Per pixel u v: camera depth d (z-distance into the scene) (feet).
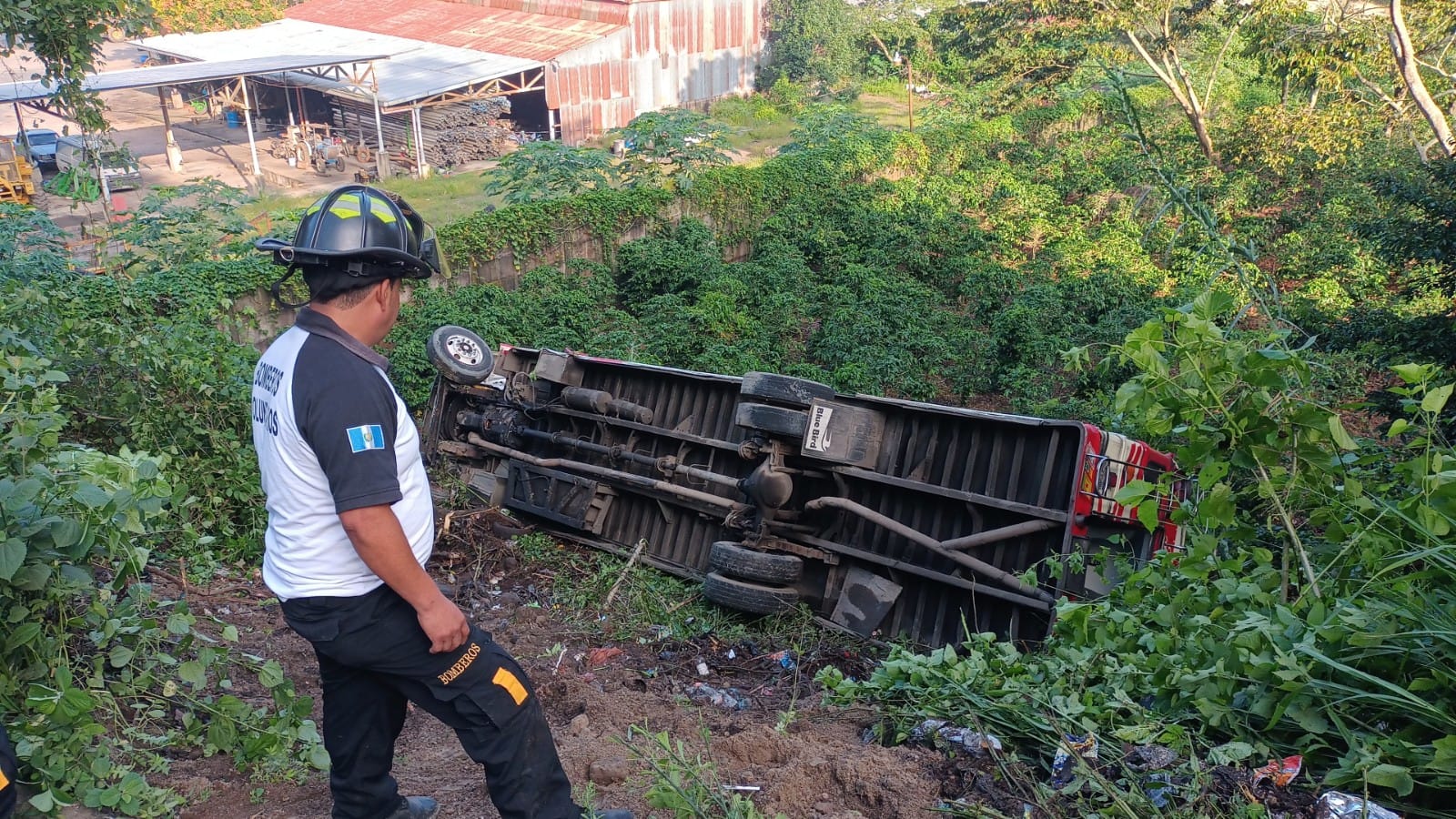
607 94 132.98
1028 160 99.30
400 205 9.23
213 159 122.42
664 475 27.35
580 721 15.20
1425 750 10.52
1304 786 11.01
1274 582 14.47
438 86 115.65
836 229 75.87
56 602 12.65
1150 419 14.35
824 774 12.45
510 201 72.02
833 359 55.06
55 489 12.12
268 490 8.75
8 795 8.77
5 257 38.06
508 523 27.86
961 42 106.73
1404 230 47.85
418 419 43.75
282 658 17.08
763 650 21.72
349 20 154.20
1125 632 14.80
